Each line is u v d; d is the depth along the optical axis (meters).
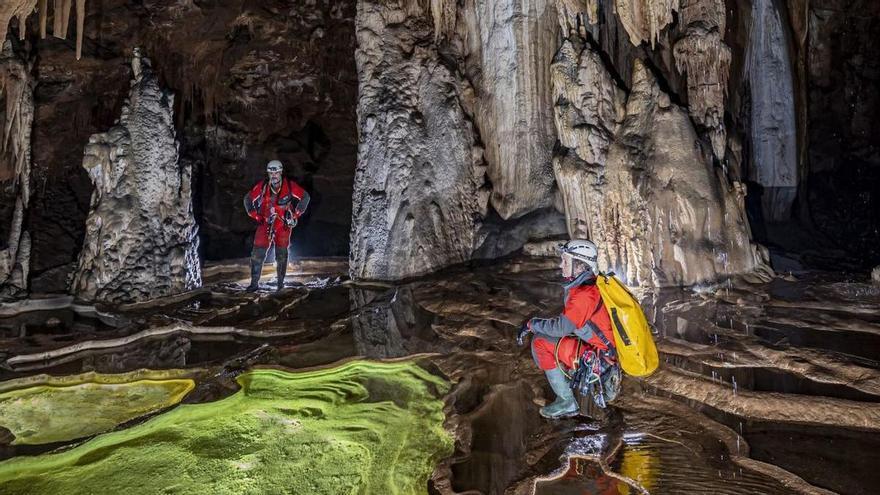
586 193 5.71
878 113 10.30
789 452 2.69
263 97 10.61
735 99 8.23
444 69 6.75
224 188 10.45
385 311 5.24
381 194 6.50
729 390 3.28
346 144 11.42
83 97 8.93
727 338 4.08
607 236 5.55
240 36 9.34
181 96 9.42
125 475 2.79
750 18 8.15
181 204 6.39
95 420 3.46
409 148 6.50
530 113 6.63
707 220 5.25
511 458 2.78
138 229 5.99
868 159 10.33
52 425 3.40
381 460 2.87
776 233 7.91
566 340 3.11
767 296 4.96
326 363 4.14
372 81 6.74
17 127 6.08
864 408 2.99
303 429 3.22
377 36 6.77
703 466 2.60
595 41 6.41
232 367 4.09
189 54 9.19
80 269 5.96
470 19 6.98
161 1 8.05
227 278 7.20
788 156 8.50
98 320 5.43
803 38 8.45
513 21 6.50
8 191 7.56
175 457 2.95
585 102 5.87
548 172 6.66
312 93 10.86
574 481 2.53
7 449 3.09
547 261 6.07
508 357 4.04
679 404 3.22
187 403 3.54
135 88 6.25
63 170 9.27
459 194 6.67
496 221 6.80
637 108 5.59
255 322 5.12
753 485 2.44
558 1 6.20
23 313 5.58
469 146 6.76
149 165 6.12
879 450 2.69
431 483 2.62
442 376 3.87
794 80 8.39
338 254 9.42
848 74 10.27
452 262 6.50
